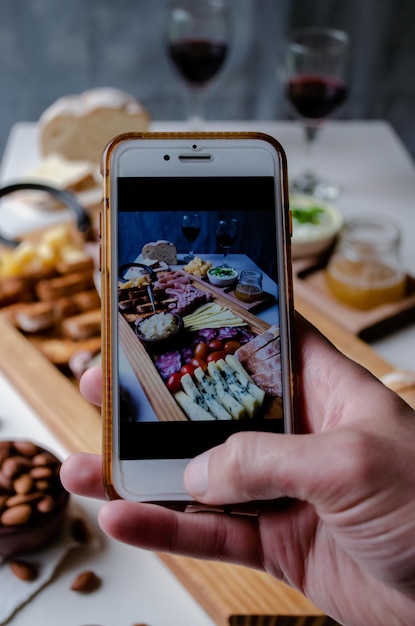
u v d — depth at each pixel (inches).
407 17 73.6
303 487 19.1
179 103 78.0
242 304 22.8
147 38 73.5
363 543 20.2
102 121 56.4
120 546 27.2
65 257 41.7
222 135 23.2
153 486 22.1
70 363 36.4
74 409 31.7
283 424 22.5
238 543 23.6
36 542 26.0
